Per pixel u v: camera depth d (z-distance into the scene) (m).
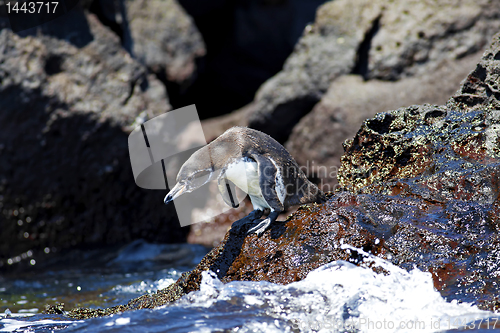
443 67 40.53
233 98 59.06
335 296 13.48
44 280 30.36
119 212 39.94
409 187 16.91
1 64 36.25
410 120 19.72
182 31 50.06
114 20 45.88
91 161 38.41
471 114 18.88
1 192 36.44
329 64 43.69
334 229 15.87
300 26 53.69
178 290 17.22
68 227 38.50
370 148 19.80
